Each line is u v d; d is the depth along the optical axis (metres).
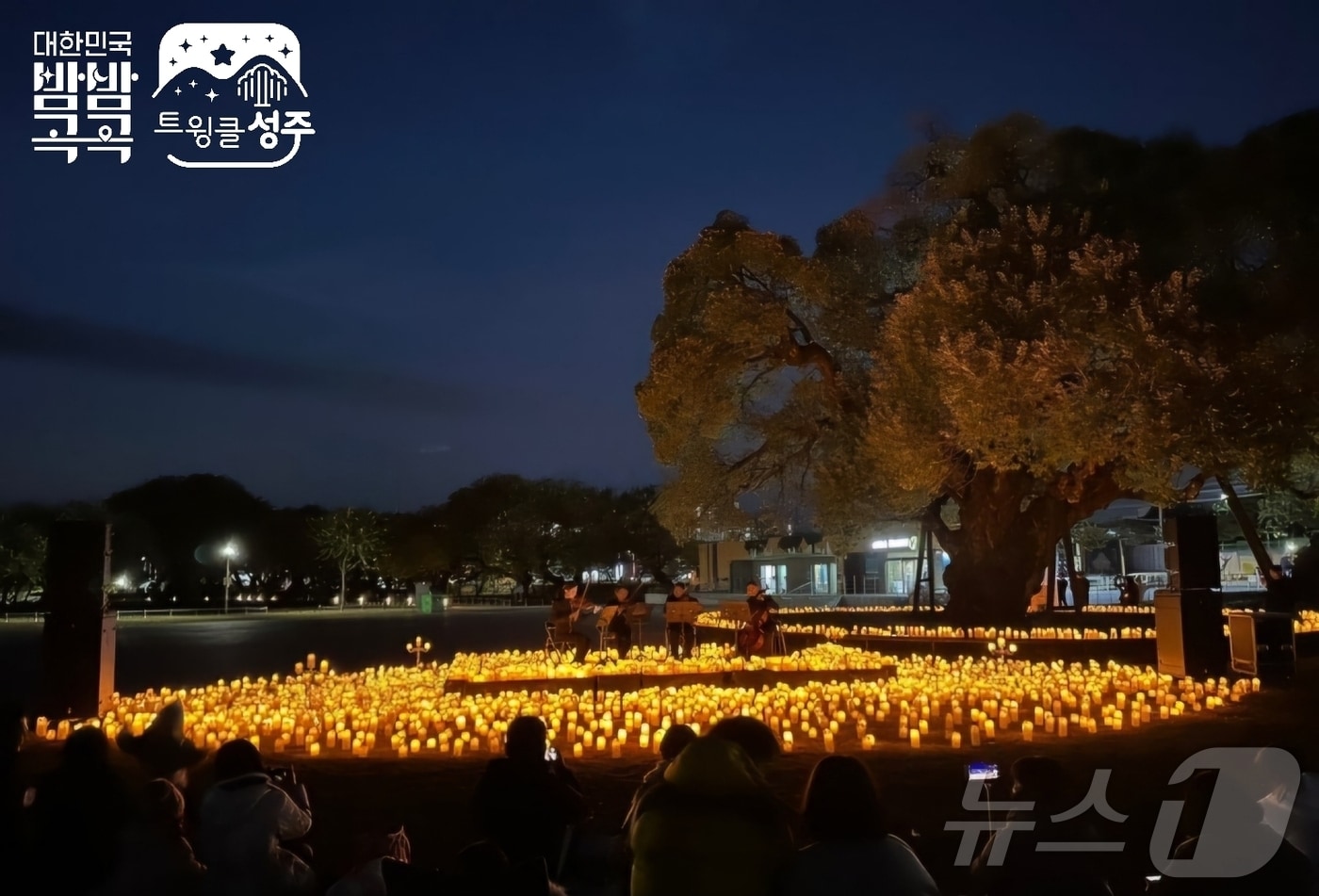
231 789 5.57
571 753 11.25
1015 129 24.28
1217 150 22.36
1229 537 47.75
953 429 22.59
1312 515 40.19
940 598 48.47
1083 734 11.97
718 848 4.16
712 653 20.05
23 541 82.62
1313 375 19.75
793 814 4.78
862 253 27.69
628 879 5.18
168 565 91.00
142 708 14.30
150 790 5.41
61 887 4.86
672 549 78.69
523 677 15.78
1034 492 26.11
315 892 5.64
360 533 86.00
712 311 26.19
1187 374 19.45
